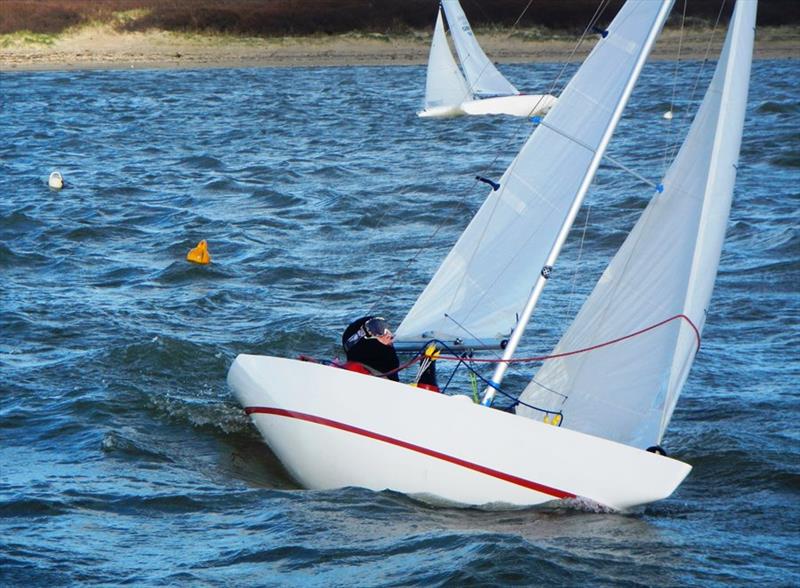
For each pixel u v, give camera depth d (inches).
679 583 1362.0
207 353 2310.5
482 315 1667.1
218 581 1342.3
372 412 1584.6
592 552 1437.0
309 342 2455.7
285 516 1530.5
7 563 1379.2
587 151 1642.5
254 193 4335.6
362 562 1389.0
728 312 2667.3
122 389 2086.6
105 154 5556.1
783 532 1547.7
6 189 4463.6
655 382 1621.6
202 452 1843.0
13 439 1866.4
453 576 1343.5
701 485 1731.1
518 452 1562.5
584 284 2938.0
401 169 4921.3
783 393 2132.1
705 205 1627.7
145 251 3366.1
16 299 2751.0
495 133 6141.7
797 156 4933.6
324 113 7249.0
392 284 2945.4
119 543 1455.5
